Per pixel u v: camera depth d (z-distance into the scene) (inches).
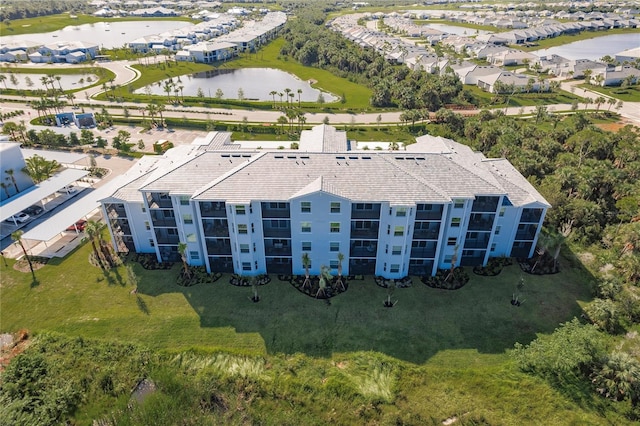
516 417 1524.4
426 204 2032.5
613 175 2817.4
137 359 1734.7
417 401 1585.9
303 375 1681.8
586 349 1676.9
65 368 1705.2
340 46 7593.5
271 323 1926.7
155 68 7042.3
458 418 1524.4
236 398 1599.4
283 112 4911.4
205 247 2172.7
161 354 1764.3
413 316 1963.6
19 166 2940.5
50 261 2343.8
